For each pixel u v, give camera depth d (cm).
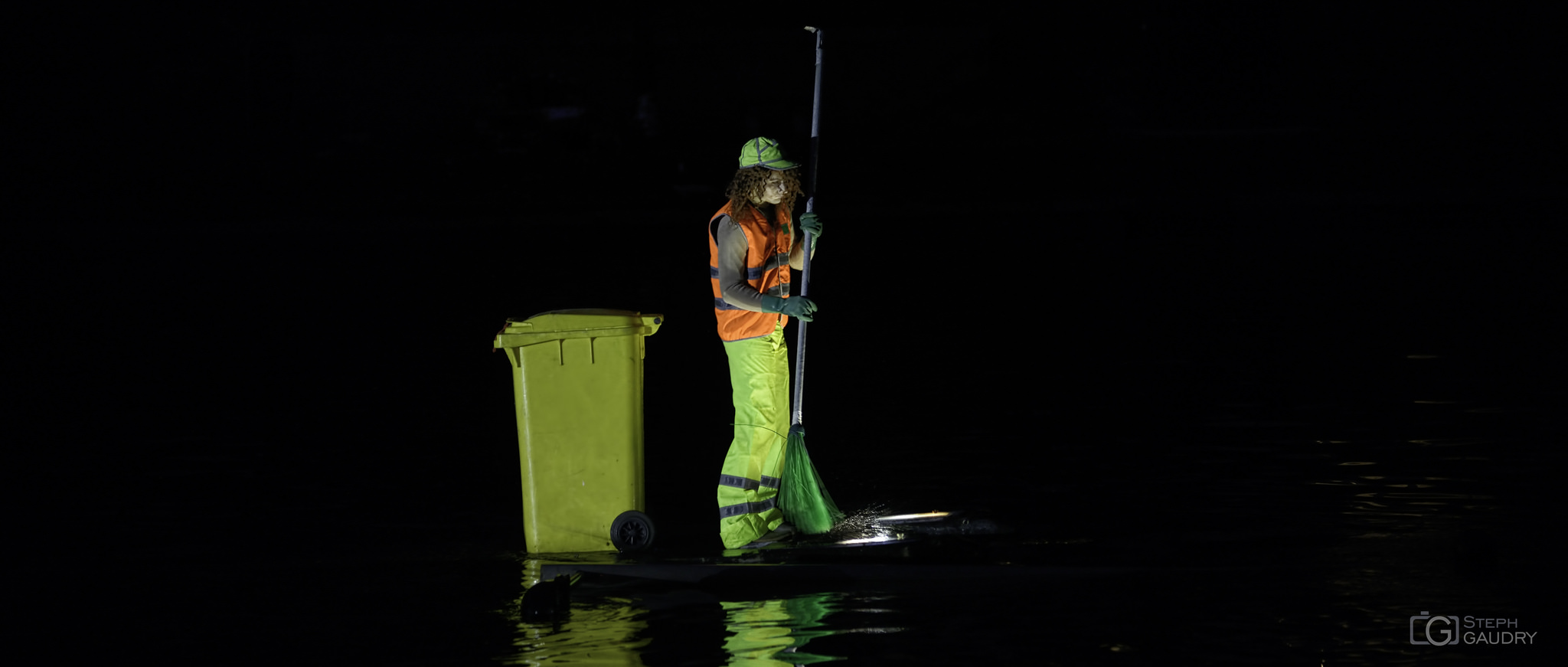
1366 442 996
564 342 780
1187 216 2928
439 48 4753
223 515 880
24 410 1259
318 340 1659
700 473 988
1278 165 3581
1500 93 4006
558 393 781
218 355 1564
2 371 1470
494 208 3444
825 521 809
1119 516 820
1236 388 1224
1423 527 771
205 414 1234
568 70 4762
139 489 954
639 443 789
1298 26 4128
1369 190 3294
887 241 2653
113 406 1277
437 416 1209
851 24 4938
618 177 3747
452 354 1544
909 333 1611
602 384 783
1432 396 1155
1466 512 799
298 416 1219
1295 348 1422
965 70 4616
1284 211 2961
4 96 4041
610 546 785
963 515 828
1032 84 4362
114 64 4319
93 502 918
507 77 4475
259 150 4016
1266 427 1065
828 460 1005
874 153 3981
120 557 783
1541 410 1084
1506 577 675
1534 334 1441
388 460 1040
